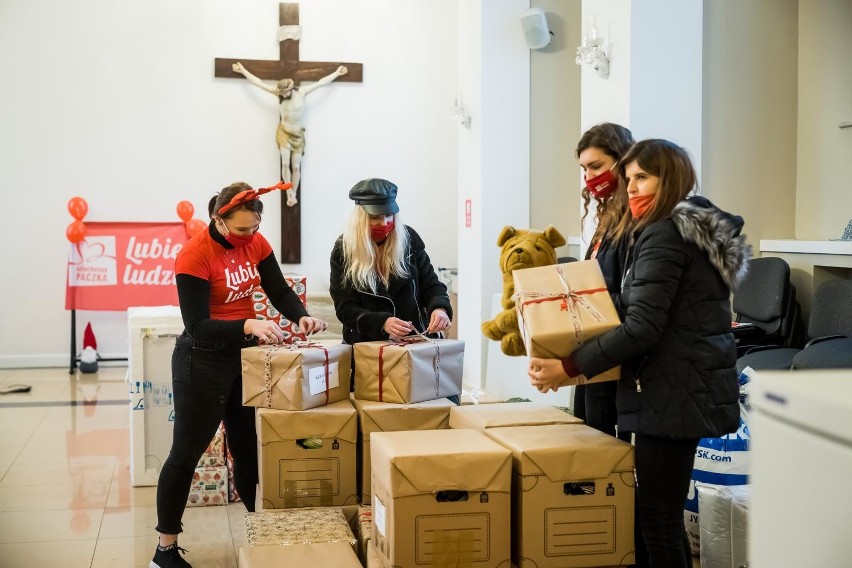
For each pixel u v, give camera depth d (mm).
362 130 8359
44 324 7805
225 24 8016
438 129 8484
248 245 3139
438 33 8438
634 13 4074
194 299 2947
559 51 6137
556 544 2195
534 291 2271
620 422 2217
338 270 3232
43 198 7766
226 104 8055
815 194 4332
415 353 2842
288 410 2777
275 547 2377
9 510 3975
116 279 7688
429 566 2145
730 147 4355
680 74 4129
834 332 3725
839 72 4188
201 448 3033
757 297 4117
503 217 6145
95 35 7793
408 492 2121
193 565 3312
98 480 4453
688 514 3062
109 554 3447
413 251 3328
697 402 2086
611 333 2102
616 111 4230
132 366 4285
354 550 2443
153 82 7918
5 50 7648
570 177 6191
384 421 2793
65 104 7770
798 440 891
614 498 2217
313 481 2789
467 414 2658
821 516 862
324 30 8242
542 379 2188
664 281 2066
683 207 2092
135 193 7934
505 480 2170
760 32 4336
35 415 5922
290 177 8055
